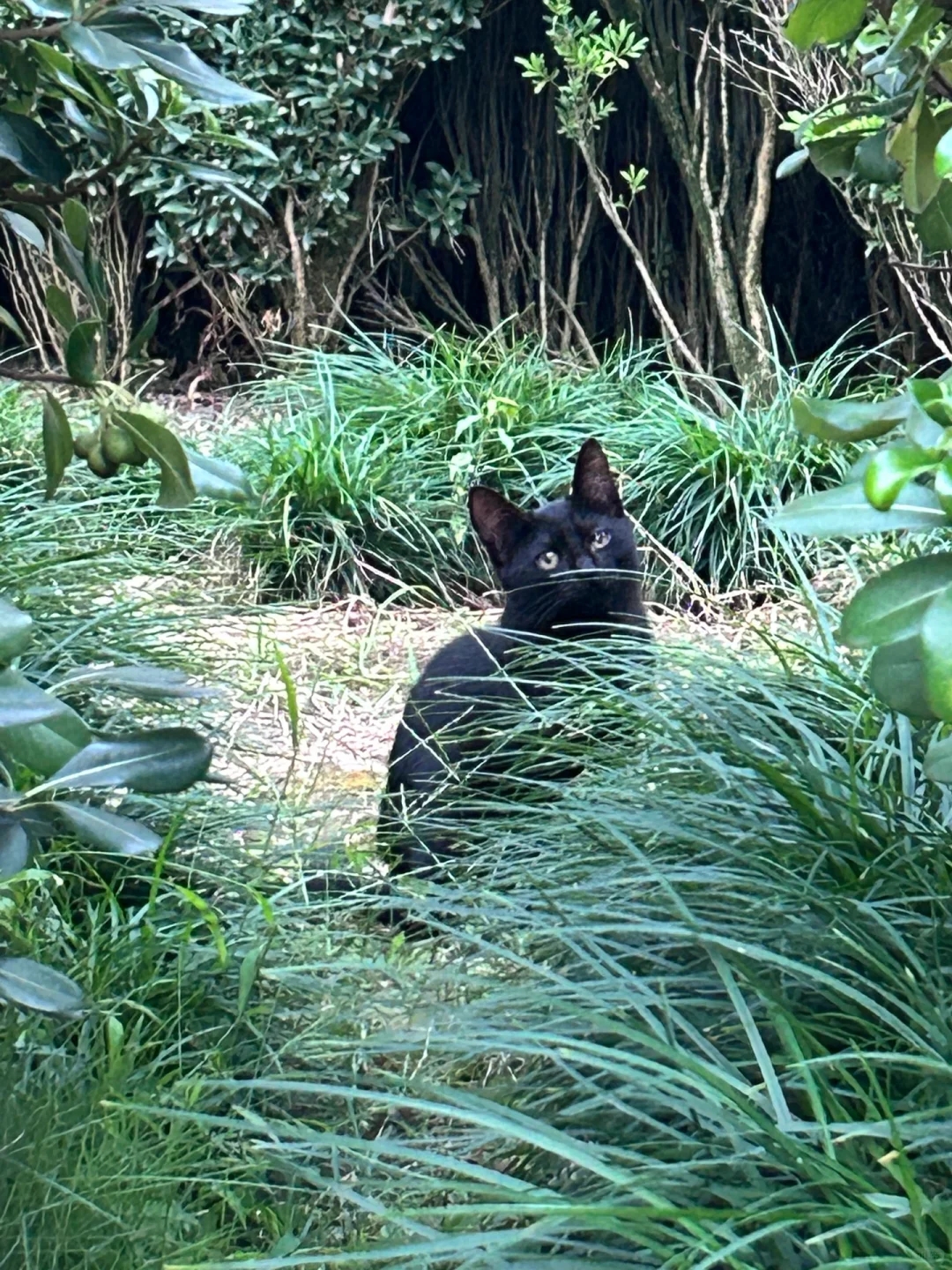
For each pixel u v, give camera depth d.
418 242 9.66
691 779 2.84
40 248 1.88
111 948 2.58
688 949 2.38
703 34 7.82
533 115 9.21
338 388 7.26
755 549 5.92
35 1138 2.01
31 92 1.77
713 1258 1.55
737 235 8.34
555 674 3.67
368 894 3.15
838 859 2.41
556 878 2.64
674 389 8.20
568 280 9.57
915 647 1.30
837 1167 1.70
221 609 4.11
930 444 1.26
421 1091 2.18
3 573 3.78
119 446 1.63
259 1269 1.73
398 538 6.41
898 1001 2.00
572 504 4.29
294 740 2.99
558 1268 1.72
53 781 1.54
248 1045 2.51
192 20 1.60
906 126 1.66
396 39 8.55
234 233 9.15
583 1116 2.04
